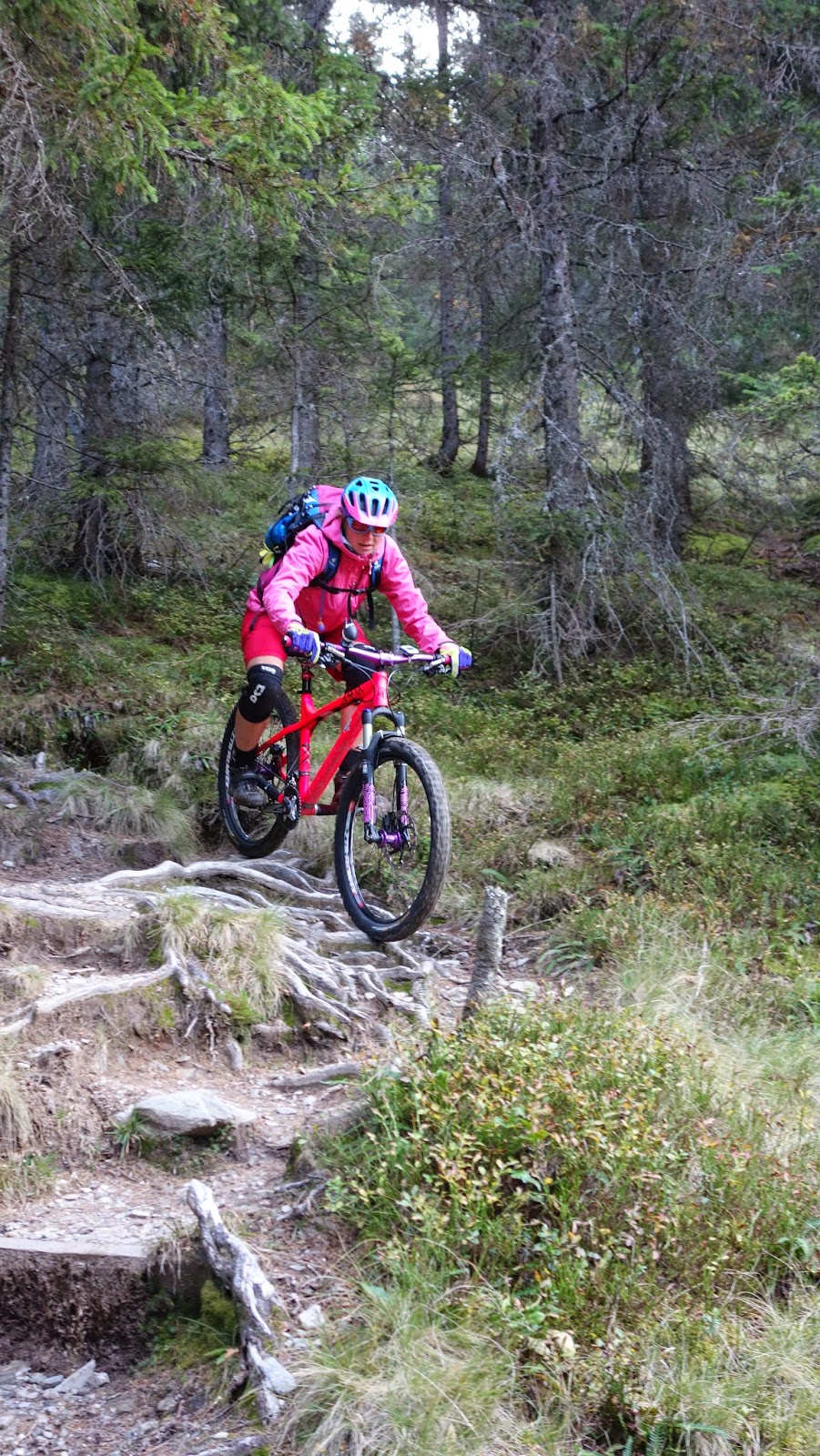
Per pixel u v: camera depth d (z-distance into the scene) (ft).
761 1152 13.09
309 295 34.01
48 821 22.54
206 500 33.68
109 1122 14.06
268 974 16.72
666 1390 10.11
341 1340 10.49
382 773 17.07
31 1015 14.96
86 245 26.55
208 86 22.63
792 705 25.86
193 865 20.90
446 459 52.54
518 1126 12.18
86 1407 11.02
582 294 39.55
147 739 25.45
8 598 30.45
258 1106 14.76
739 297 37.37
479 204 34.35
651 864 21.02
